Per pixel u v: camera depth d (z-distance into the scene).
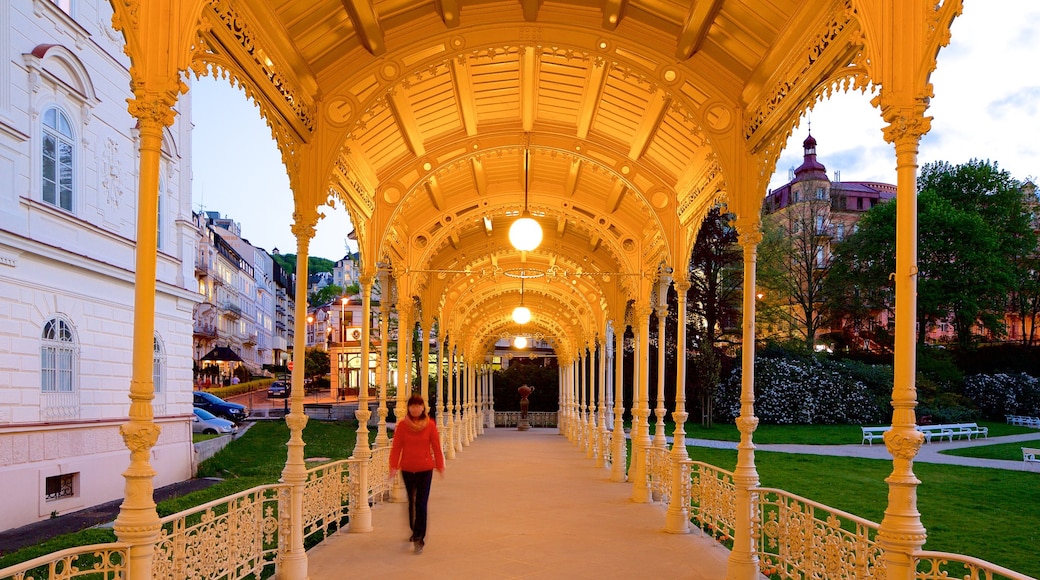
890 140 3.94
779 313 39.75
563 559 6.71
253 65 5.10
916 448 3.77
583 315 18.84
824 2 4.56
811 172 53.00
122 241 13.67
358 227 8.38
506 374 36.53
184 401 15.94
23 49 10.80
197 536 4.48
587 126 8.24
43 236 11.22
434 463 7.23
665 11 5.84
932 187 42.41
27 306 10.77
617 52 6.34
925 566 8.51
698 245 35.50
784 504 5.65
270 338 87.31
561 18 6.31
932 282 38.16
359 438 8.38
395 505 10.03
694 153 7.54
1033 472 17.98
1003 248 40.25
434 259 13.46
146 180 3.95
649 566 6.45
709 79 6.30
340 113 6.55
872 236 39.44
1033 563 8.60
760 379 33.41
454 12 6.11
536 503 10.20
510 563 6.54
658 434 10.41
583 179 10.02
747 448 6.16
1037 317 46.75
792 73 5.27
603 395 16.20
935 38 3.78
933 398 33.50
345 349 43.47
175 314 15.61
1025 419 32.47
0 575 2.91
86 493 12.04
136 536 3.71
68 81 11.95
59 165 11.79
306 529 8.90
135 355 3.87
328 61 6.21
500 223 13.02
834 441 26.70
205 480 15.56
